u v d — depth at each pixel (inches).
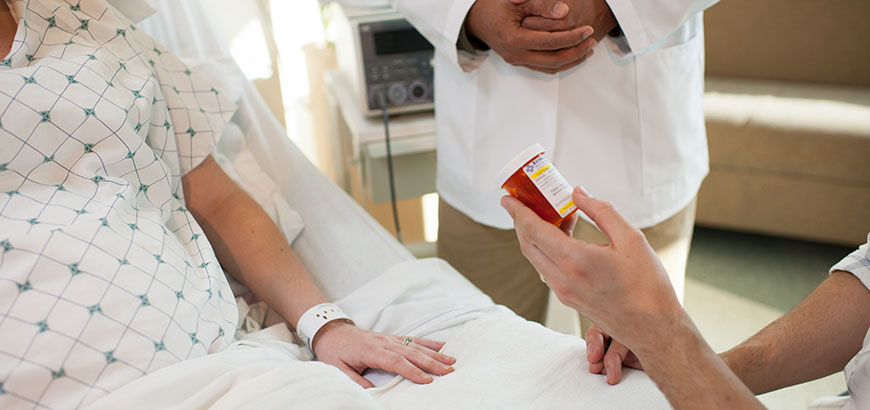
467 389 31.5
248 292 45.4
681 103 50.1
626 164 50.4
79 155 36.1
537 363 32.8
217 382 29.6
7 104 34.5
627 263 24.0
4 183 34.5
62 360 29.8
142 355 31.4
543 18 42.8
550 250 25.6
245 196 45.5
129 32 42.4
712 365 23.5
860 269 32.3
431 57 65.7
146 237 34.9
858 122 76.7
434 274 43.3
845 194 77.9
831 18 84.8
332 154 86.9
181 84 45.0
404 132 66.4
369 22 63.7
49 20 39.6
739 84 88.4
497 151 52.4
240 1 59.6
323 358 37.5
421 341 36.3
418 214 90.0
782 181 80.0
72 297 30.9
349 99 71.4
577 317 63.7
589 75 47.8
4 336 29.5
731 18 89.0
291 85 81.4
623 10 43.3
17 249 31.1
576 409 29.8
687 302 77.1
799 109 80.0
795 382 32.6
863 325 31.6
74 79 36.6
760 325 73.3
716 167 82.3
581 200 26.3
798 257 84.4
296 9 77.7
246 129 54.0
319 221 50.2
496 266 60.3
